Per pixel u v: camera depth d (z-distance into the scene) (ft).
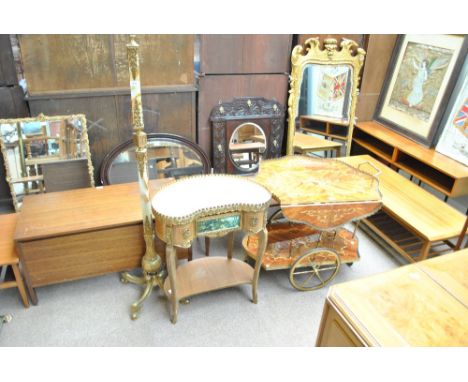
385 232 10.50
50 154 9.72
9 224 8.06
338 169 8.93
